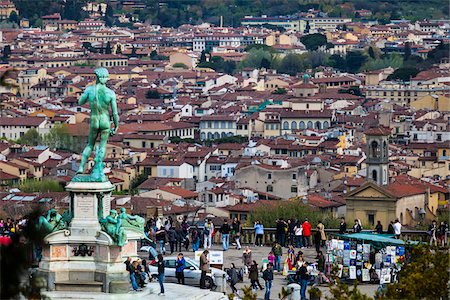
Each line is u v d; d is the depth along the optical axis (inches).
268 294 4749.0
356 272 4990.2
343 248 5004.9
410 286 3826.3
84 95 4697.3
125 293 4530.0
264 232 5802.2
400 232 5713.6
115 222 4554.6
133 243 4638.3
